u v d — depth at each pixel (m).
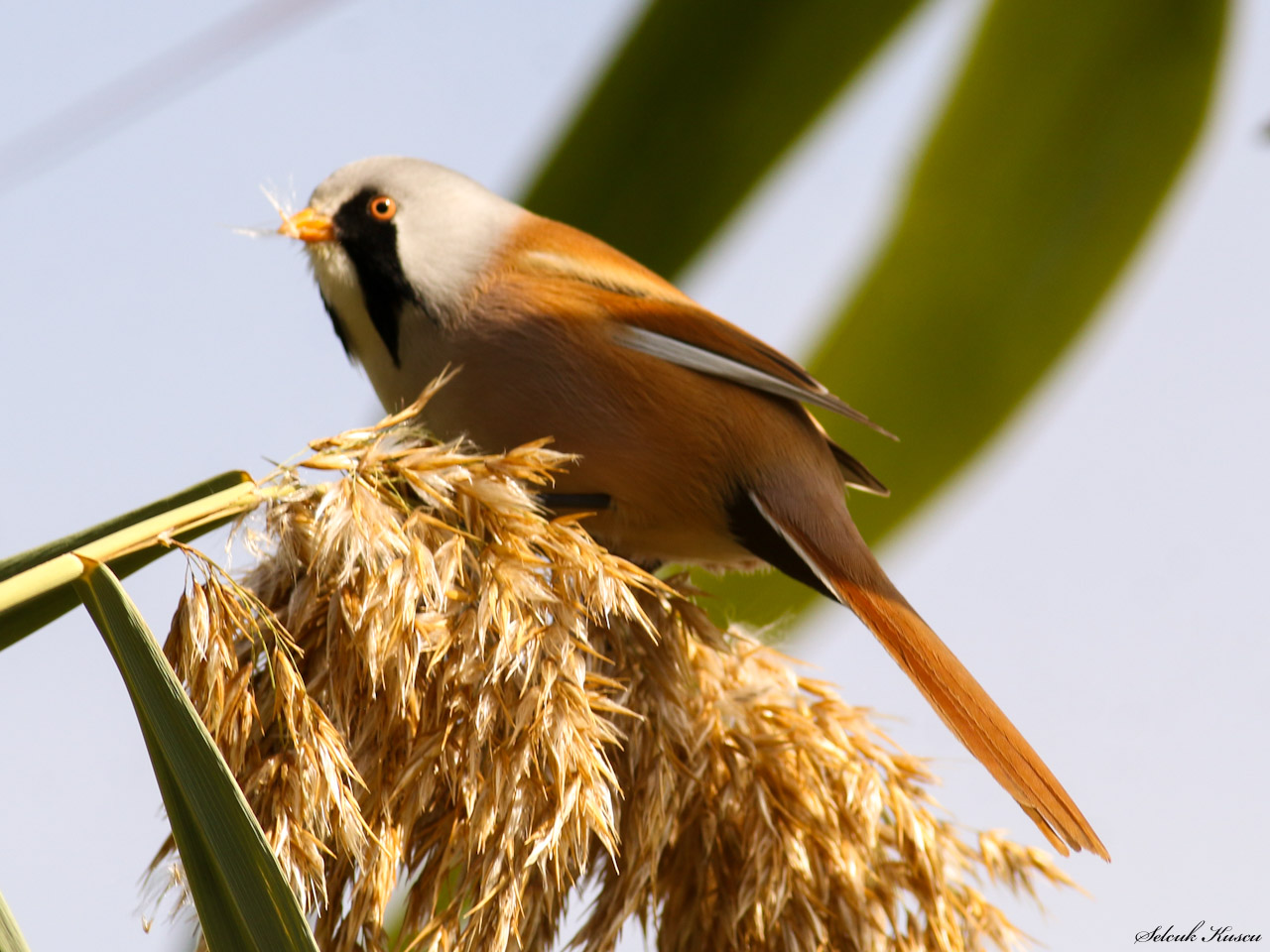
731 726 2.79
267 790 2.74
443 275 2.82
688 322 2.82
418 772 2.75
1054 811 2.79
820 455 2.83
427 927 2.75
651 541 2.83
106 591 2.73
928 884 2.79
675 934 2.79
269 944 2.72
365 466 2.75
